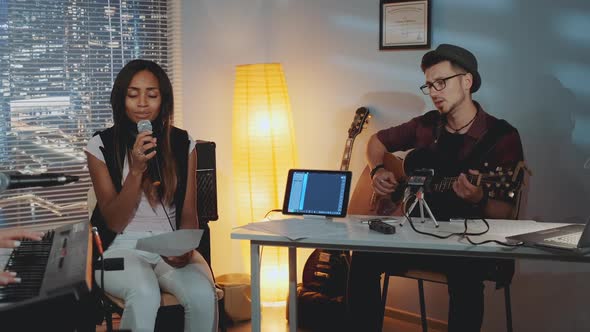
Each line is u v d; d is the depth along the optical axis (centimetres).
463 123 335
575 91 330
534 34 341
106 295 278
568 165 335
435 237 260
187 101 430
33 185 190
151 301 268
